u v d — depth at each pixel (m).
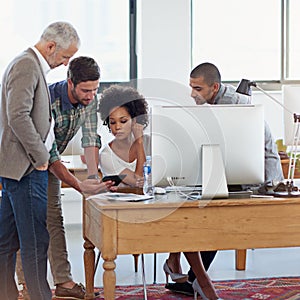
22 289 4.59
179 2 7.45
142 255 4.09
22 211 3.67
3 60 7.39
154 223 3.53
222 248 3.63
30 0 7.40
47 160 3.64
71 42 3.76
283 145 5.90
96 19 7.57
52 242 4.40
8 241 3.85
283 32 7.87
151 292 4.57
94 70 3.89
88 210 3.99
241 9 7.81
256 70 7.86
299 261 5.59
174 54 7.48
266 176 4.30
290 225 3.70
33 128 3.58
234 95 4.26
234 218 3.63
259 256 5.79
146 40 7.43
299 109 5.57
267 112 7.75
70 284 4.41
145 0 7.40
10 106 3.55
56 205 4.41
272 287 4.67
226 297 4.41
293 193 3.83
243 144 3.79
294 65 7.89
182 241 3.58
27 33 7.42
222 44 7.81
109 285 3.50
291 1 7.86
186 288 4.47
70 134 4.14
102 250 3.51
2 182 3.76
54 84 4.12
